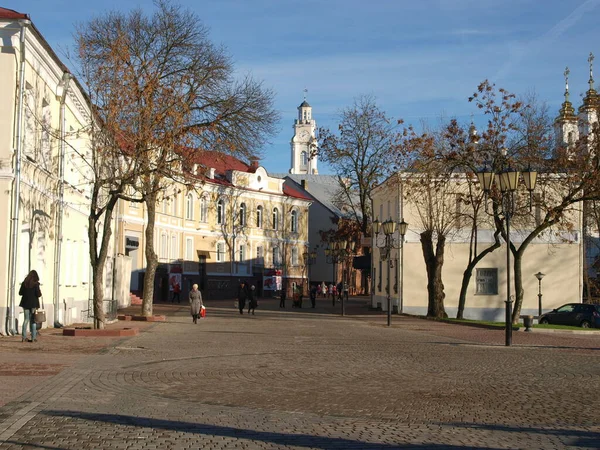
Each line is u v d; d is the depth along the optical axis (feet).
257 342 75.51
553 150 123.65
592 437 30.71
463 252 151.33
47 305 86.28
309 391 42.52
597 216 164.25
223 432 30.40
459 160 120.78
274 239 262.67
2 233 71.77
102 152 77.56
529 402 39.63
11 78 72.28
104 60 80.74
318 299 260.21
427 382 47.11
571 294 147.54
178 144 85.97
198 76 113.70
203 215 228.22
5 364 50.96
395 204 164.25
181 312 146.61
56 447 27.04
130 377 46.47
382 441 29.35
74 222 101.04
